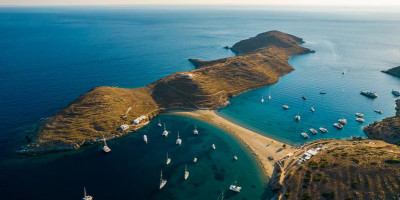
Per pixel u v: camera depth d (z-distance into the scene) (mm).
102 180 96312
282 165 105000
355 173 86062
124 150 115562
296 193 86250
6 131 126562
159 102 161625
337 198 78750
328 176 88562
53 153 110875
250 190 93938
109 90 159000
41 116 143000
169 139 125750
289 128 138750
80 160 107375
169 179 98250
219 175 101312
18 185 92062
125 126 130625
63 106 156750
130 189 92625
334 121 146750
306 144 122125
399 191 74938
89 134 122250
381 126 131250
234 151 116812
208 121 144000
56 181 94812
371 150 101188
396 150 101188
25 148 111375
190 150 117125
